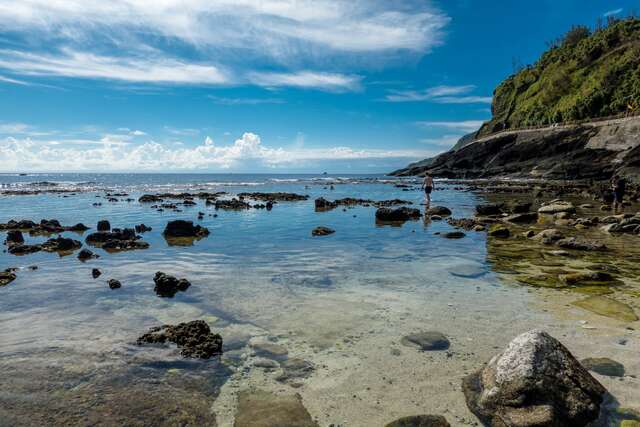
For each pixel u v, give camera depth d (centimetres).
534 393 442
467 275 1012
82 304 811
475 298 833
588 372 503
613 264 1112
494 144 8788
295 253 1298
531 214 2017
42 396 482
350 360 574
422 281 963
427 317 731
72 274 1046
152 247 1413
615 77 8269
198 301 827
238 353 597
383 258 1217
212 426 429
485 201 3275
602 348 593
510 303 799
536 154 7681
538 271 1046
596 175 5728
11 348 610
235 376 532
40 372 538
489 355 583
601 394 465
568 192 4019
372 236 1622
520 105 11719
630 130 6184
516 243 1441
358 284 942
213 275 1031
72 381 517
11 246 1386
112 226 1961
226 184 7006
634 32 9294
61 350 604
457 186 5619
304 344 626
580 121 7519
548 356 471
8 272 1034
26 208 2850
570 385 450
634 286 902
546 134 7875
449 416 450
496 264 1127
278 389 501
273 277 1008
